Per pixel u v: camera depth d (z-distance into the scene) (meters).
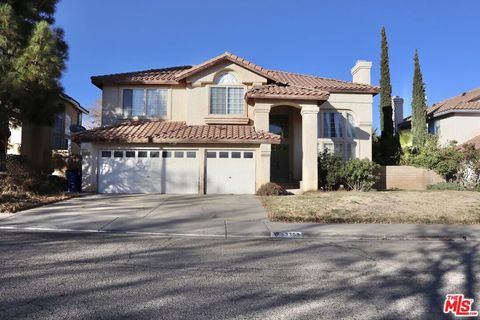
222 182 18.52
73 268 6.46
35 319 4.34
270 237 9.80
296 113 21.84
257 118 19.06
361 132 22.25
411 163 23.19
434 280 6.17
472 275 6.47
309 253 7.99
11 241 8.55
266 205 13.95
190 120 20.33
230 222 11.23
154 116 21.20
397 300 5.21
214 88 20.58
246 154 18.64
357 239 9.72
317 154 19.38
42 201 14.43
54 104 16.66
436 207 13.27
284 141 22.67
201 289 5.53
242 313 4.64
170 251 7.92
